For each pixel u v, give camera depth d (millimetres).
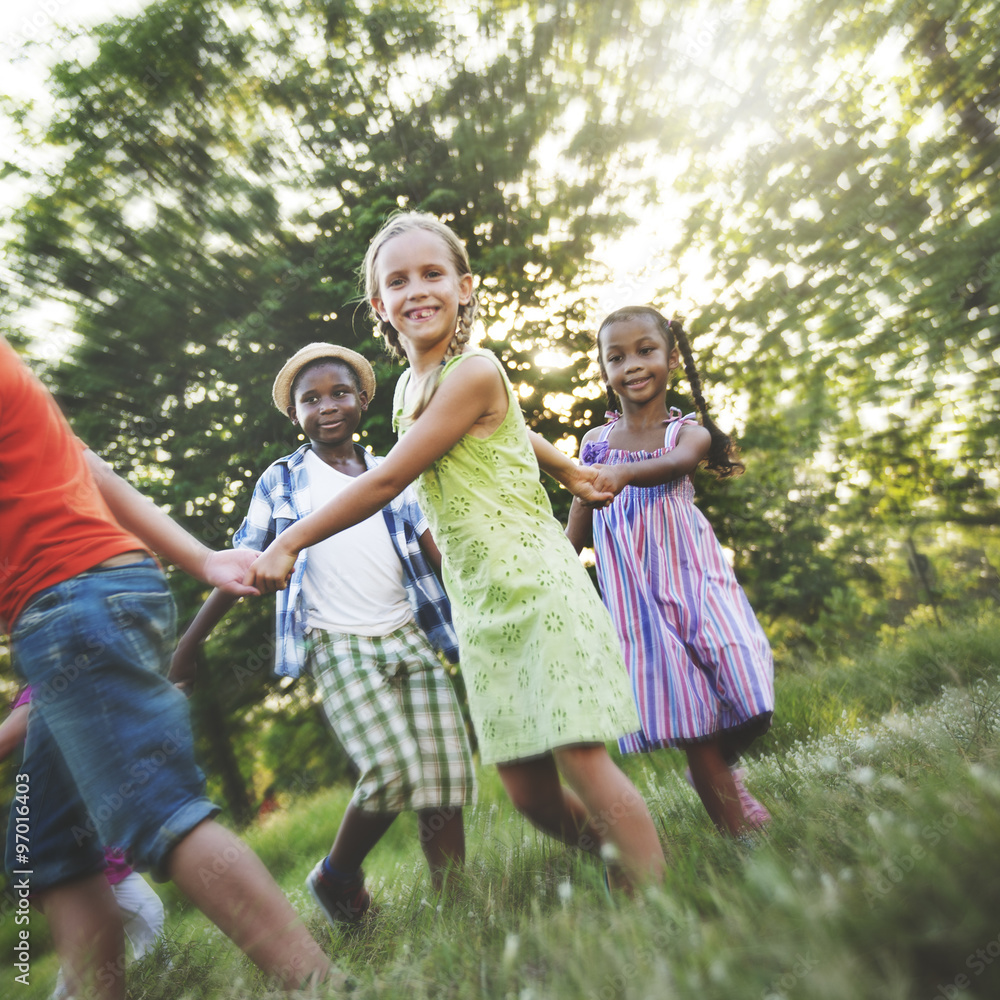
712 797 2434
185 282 11086
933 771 1859
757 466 12836
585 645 1992
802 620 12930
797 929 1179
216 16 12281
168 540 2062
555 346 11578
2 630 1702
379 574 2877
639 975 1224
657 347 2885
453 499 2131
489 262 11172
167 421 11031
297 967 1538
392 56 12672
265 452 10578
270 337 11000
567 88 12344
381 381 10102
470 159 11688
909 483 12219
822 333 11438
